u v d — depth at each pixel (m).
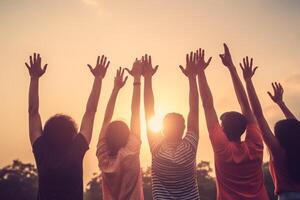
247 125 6.87
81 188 5.95
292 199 6.32
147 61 7.14
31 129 6.30
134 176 6.48
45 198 5.86
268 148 6.59
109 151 6.61
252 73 7.02
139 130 6.78
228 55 7.11
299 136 6.38
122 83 7.23
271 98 7.34
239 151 6.55
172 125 6.57
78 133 6.17
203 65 6.93
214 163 6.65
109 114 7.09
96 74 6.77
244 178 6.48
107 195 6.50
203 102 6.78
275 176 6.53
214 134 6.60
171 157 6.41
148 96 6.95
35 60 6.66
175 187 6.37
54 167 5.88
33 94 6.48
